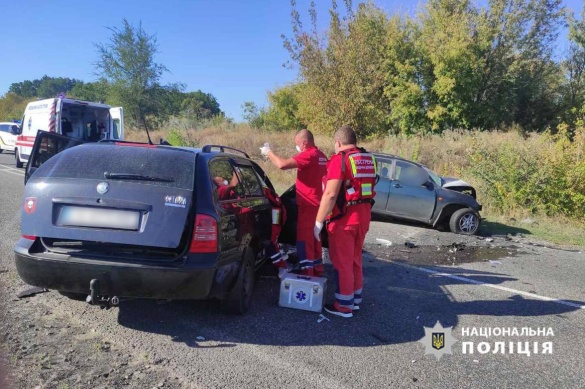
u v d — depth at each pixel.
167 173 3.90
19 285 4.82
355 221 4.53
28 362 3.33
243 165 5.29
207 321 4.30
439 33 27.59
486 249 8.61
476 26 29.34
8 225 7.51
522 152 13.09
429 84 28.38
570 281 6.58
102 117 14.89
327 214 4.46
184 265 3.65
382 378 3.47
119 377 3.22
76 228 3.68
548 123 30.77
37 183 3.86
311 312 4.73
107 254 3.70
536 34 29.83
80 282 3.64
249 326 4.26
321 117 19.98
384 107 28.81
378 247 8.16
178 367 3.41
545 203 12.52
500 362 3.87
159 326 4.11
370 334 4.27
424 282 6.10
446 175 16.28
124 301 4.59
